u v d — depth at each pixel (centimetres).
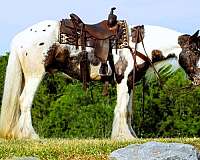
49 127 2114
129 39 1420
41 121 2181
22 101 1409
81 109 2075
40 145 1218
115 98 2025
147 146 1086
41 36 1423
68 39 1420
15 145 1217
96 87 2070
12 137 1393
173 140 1273
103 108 2033
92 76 1429
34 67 1423
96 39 1419
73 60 1426
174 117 2069
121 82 1409
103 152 1154
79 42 1419
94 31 1423
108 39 1416
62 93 2208
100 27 1434
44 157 1122
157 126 2058
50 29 1430
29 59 1420
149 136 2048
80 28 1421
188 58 1423
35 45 1419
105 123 2022
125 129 1384
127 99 1404
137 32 1422
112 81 1433
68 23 1430
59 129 2100
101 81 1434
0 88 2378
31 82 1420
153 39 1427
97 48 1415
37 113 2197
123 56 1412
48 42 1421
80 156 1132
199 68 1427
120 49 1413
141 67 1420
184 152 1076
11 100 1415
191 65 1425
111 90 2005
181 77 1800
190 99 2064
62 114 2100
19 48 1426
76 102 2091
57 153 1150
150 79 1452
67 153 1148
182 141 1254
